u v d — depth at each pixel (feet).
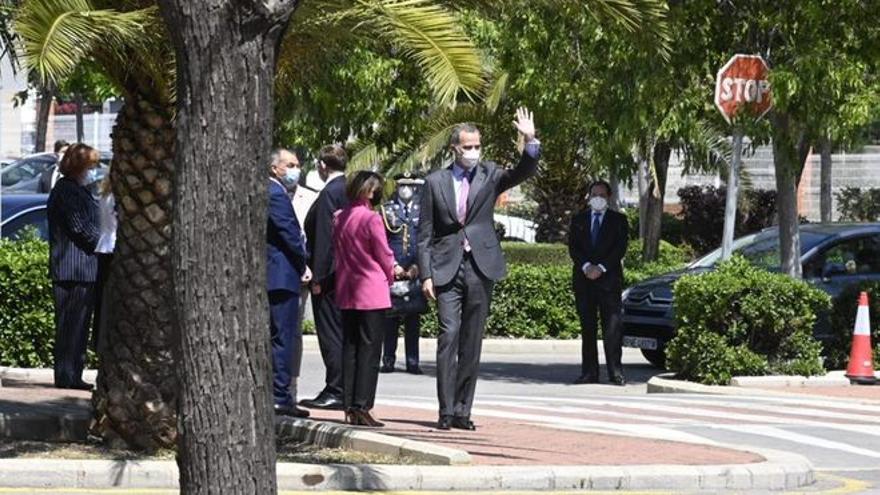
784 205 117.80
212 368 31.27
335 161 80.79
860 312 111.75
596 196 112.68
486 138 170.60
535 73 114.62
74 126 280.31
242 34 31.24
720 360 108.58
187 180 31.30
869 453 77.66
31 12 56.03
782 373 110.01
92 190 86.43
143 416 64.64
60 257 83.87
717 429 83.87
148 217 63.93
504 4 66.03
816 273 122.72
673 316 115.44
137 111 63.52
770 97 105.60
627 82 109.91
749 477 65.10
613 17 63.77
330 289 81.00
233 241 31.30
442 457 63.05
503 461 64.75
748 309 108.58
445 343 74.02
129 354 64.59
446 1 64.69
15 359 99.76
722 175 202.49
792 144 114.42
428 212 73.36
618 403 96.32
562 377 118.42
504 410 89.45
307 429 69.62
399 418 79.77
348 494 58.80
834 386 109.09
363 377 73.82
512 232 234.79
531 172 73.92
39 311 99.66
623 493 62.08
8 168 164.14
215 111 31.19
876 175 282.36
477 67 58.44
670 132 119.14
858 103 109.29
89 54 62.08
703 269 125.18
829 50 107.76
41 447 65.67
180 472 31.94
